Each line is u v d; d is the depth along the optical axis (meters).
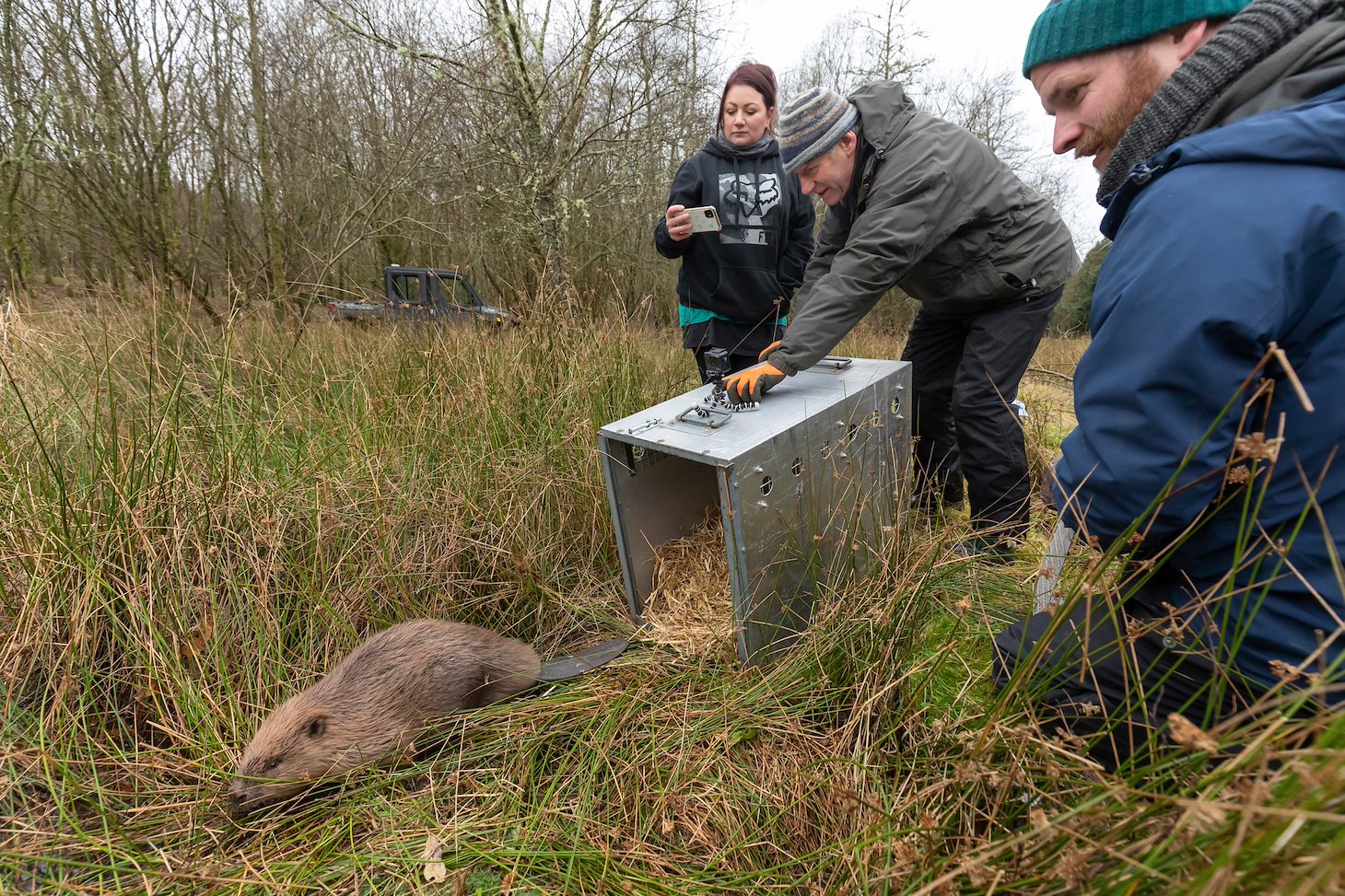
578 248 8.80
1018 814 1.30
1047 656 1.54
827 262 3.25
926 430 3.54
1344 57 1.11
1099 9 1.44
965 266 2.79
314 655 2.39
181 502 2.49
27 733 1.90
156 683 2.08
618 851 1.60
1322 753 0.74
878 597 2.13
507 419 3.42
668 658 2.24
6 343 3.10
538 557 2.87
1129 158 1.40
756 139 3.49
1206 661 1.31
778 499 2.07
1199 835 0.89
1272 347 0.94
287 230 8.82
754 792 1.73
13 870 1.58
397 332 4.28
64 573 2.19
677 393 4.07
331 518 2.67
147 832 1.74
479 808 1.76
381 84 8.65
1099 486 1.33
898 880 1.30
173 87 7.71
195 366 3.73
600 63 5.82
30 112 6.82
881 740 1.68
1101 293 1.36
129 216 6.95
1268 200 1.10
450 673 2.11
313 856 1.62
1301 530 1.18
